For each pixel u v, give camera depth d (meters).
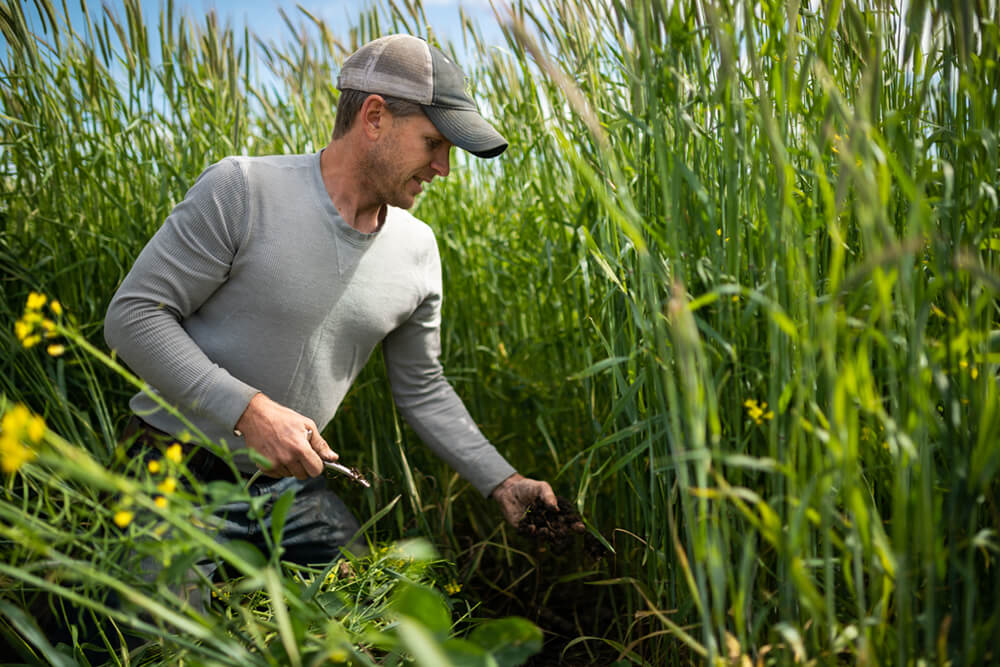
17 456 0.74
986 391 0.89
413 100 1.45
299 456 1.33
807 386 0.89
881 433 1.02
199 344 1.52
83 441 1.63
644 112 1.15
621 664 1.33
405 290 1.65
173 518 0.83
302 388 1.58
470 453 1.71
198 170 2.14
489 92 2.21
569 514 1.57
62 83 2.01
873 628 0.90
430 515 2.10
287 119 2.32
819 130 1.10
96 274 2.10
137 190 2.10
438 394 1.79
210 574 1.42
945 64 1.07
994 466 0.83
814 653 0.92
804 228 0.97
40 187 2.03
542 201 1.98
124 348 1.42
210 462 1.52
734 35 1.02
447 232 2.27
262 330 1.51
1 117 1.88
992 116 1.01
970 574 0.84
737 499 0.86
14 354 1.67
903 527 0.82
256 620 1.10
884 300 0.78
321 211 1.51
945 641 0.85
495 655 0.95
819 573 1.04
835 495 0.95
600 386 1.64
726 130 1.03
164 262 1.44
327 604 1.21
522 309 2.34
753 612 1.13
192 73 2.14
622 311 1.35
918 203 0.78
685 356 0.83
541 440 2.28
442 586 1.66
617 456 1.46
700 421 0.83
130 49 2.01
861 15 1.12
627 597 1.54
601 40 1.29
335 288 1.53
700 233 1.16
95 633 1.34
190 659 1.01
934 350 0.93
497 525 2.14
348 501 2.20
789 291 1.00
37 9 1.88
